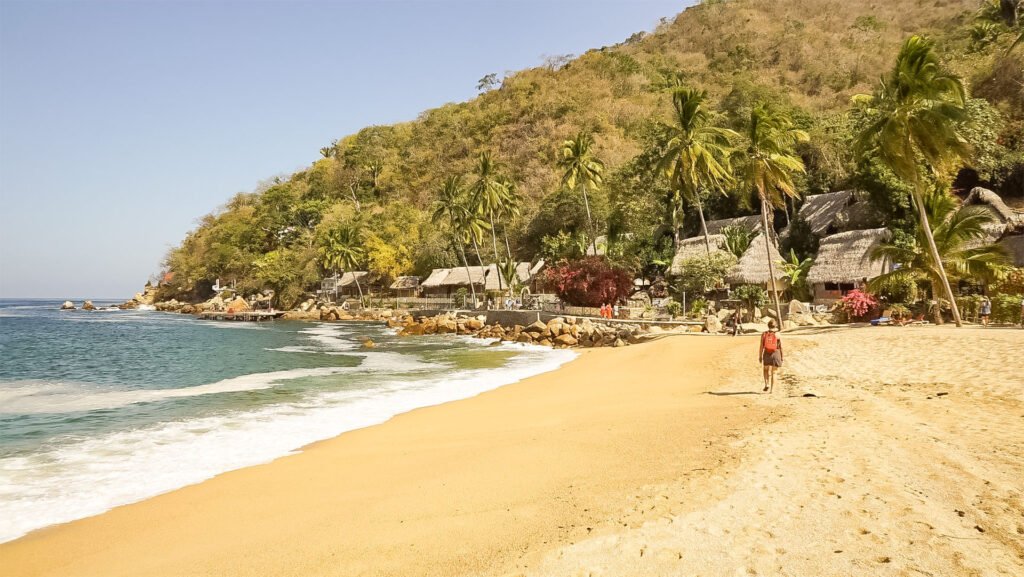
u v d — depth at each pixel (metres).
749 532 6.45
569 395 18.88
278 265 103.69
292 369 28.48
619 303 48.53
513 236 87.31
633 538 6.57
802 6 137.62
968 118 23.77
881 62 99.88
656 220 63.78
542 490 8.86
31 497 9.95
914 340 20.12
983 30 59.94
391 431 14.61
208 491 10.13
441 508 8.46
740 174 54.22
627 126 106.50
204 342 46.38
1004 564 5.24
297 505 9.22
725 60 122.00
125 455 12.60
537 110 116.69
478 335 48.94
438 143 127.38
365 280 97.06
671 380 20.34
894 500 6.99
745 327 30.88
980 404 12.09
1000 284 27.12
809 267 41.78
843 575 5.30
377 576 6.30
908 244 34.00
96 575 7.00
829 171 53.72
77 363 32.16
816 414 12.38
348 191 130.62
